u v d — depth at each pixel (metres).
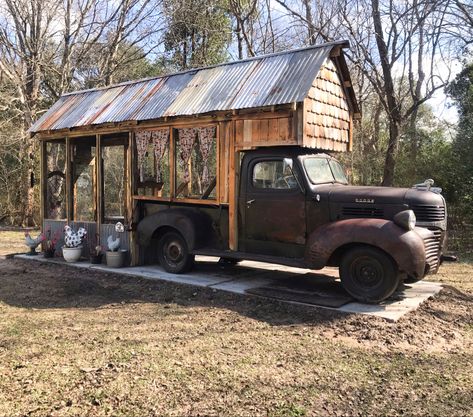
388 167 14.20
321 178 6.45
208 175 7.33
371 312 5.35
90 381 3.68
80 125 8.64
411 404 3.39
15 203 19.59
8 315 5.55
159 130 7.73
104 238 8.70
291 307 5.69
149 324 5.18
